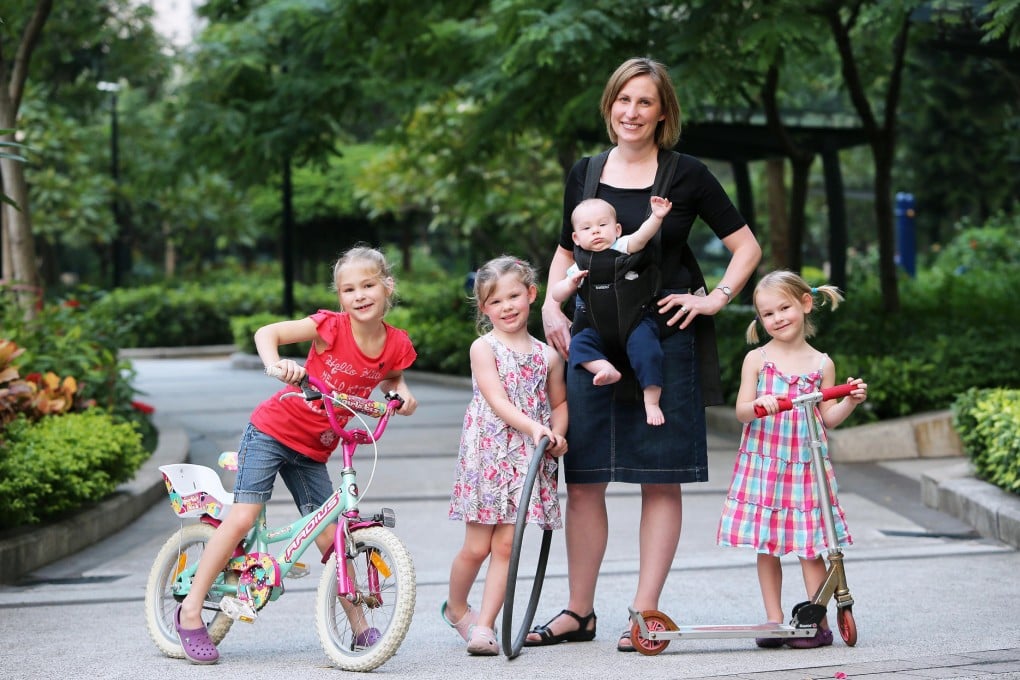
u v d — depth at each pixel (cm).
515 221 4491
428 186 4931
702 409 824
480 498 802
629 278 792
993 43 1934
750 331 873
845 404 834
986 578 1073
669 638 796
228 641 888
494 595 812
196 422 2398
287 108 2652
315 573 1179
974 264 4038
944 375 1966
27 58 1914
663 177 809
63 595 1066
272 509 1518
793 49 1973
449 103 3316
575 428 823
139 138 5622
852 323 2275
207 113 2695
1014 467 1312
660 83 809
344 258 789
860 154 5734
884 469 1788
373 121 2886
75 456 1352
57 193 5044
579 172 841
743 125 2689
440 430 2220
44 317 1894
